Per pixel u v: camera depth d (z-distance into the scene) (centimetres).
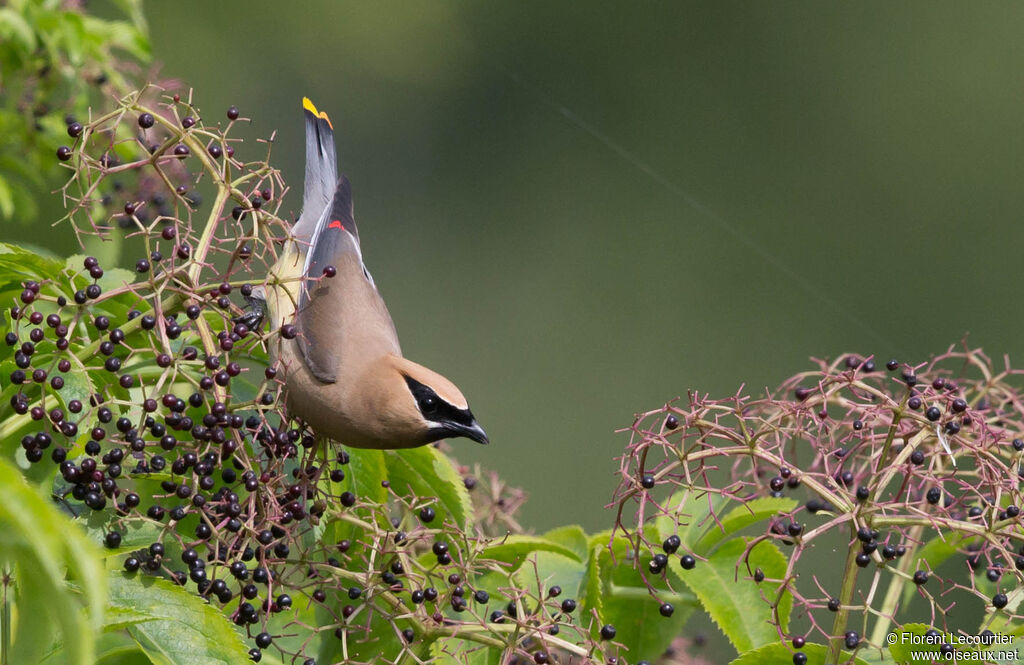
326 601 773
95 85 1078
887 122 3097
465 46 2962
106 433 732
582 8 3098
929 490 743
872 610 695
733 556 805
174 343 792
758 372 2842
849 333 2912
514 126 3012
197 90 2509
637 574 854
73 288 709
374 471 876
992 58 3098
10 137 1088
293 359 902
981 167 3036
